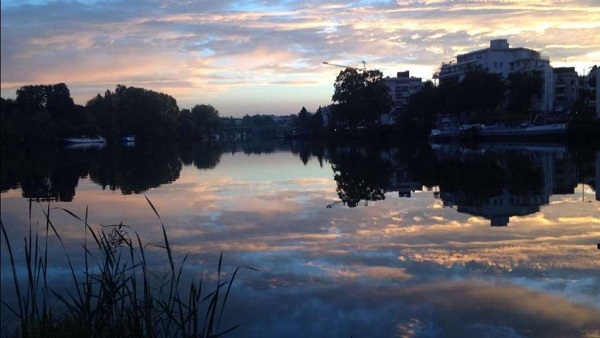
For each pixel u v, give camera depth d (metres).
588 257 8.51
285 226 11.94
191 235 11.15
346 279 7.80
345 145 63.41
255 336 5.90
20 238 11.11
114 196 18.12
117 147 69.50
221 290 7.42
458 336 5.77
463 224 11.59
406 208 14.13
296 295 7.19
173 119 104.94
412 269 8.18
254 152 51.50
